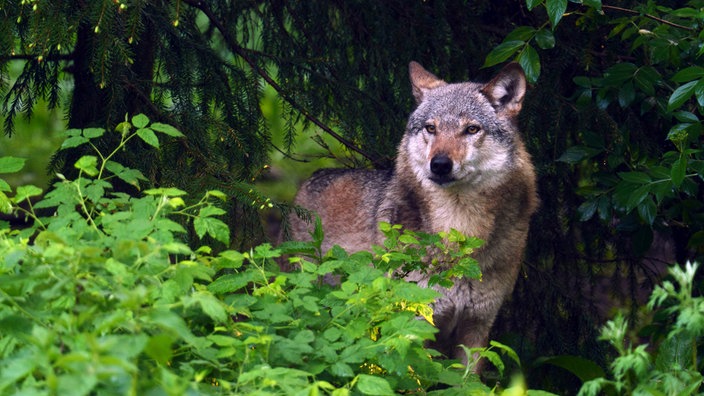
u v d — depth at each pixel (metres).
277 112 19.73
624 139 10.78
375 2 11.55
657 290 5.95
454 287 9.99
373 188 11.27
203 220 6.45
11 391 4.77
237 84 10.19
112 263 5.31
